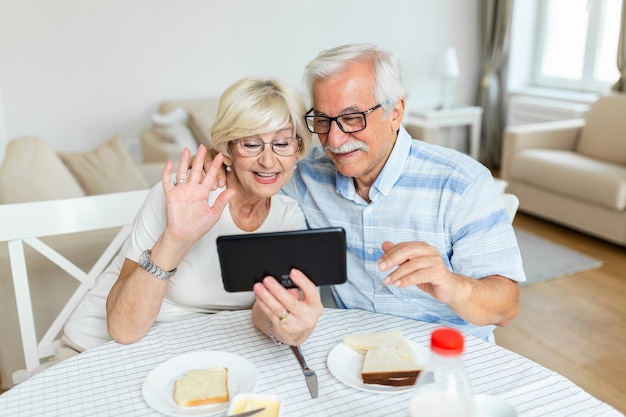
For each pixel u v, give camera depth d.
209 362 1.03
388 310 1.37
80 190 2.33
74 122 3.86
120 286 1.17
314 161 1.49
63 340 1.39
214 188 1.24
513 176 3.88
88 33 3.74
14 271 1.45
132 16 3.84
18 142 2.60
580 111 4.27
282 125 1.19
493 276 1.24
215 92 4.26
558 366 2.21
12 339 1.91
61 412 0.92
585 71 4.63
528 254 3.24
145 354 1.09
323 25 4.49
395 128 1.31
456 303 1.08
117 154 2.76
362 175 1.34
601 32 4.46
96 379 1.01
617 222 3.25
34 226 1.45
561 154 3.77
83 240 1.87
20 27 3.56
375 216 1.35
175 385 0.96
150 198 1.30
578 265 3.10
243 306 1.39
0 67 3.57
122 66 3.90
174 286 1.32
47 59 3.68
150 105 4.07
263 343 1.12
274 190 1.27
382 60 1.23
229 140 1.21
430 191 1.30
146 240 1.26
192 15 4.02
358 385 0.97
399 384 0.96
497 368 1.01
